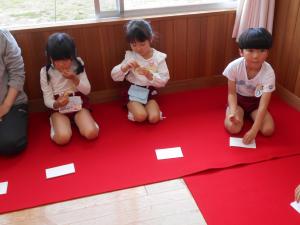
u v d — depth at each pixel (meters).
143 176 1.67
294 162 1.74
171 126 2.06
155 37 2.24
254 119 2.03
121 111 2.25
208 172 1.69
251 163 1.74
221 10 2.31
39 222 1.45
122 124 2.10
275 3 2.29
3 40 1.80
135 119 2.08
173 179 1.65
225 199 1.52
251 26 2.27
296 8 2.11
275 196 1.53
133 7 2.24
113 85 2.35
